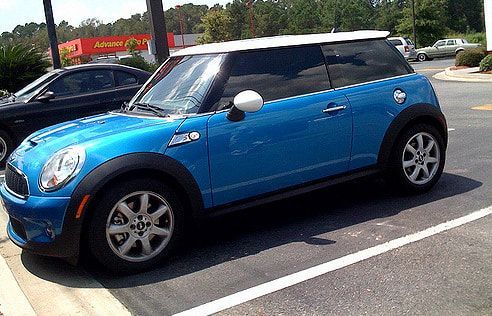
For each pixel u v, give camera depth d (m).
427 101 5.51
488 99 12.90
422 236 4.48
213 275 4.05
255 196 4.68
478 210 5.02
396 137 5.32
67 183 3.94
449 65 29.00
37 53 15.12
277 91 4.77
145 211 4.15
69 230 3.91
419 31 51.41
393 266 3.95
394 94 5.31
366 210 5.28
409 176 5.50
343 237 4.61
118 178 4.05
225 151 4.43
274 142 4.64
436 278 3.71
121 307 3.64
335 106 4.95
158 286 3.93
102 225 3.98
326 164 4.98
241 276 3.99
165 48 13.93
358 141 5.11
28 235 4.11
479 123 9.66
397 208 5.26
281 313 3.41
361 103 5.10
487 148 7.62
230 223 5.21
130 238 4.11
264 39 4.99
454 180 6.09
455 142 8.19
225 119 4.46
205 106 4.46
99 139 4.17
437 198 5.47
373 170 5.30
